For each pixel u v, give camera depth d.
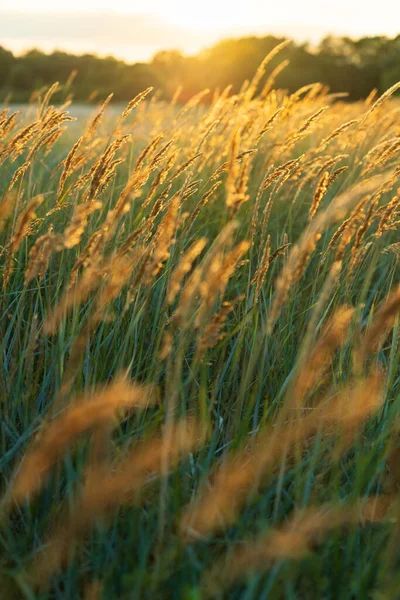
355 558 2.54
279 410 2.83
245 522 2.56
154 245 2.80
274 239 3.58
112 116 5.25
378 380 2.84
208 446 2.75
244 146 3.70
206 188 3.65
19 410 2.77
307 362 2.60
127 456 2.69
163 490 2.51
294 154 4.60
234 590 2.47
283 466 2.57
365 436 2.79
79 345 2.66
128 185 2.79
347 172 4.04
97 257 2.73
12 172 3.75
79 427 2.39
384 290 3.39
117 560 2.50
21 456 2.69
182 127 4.11
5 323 3.00
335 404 2.80
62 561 2.52
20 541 2.54
